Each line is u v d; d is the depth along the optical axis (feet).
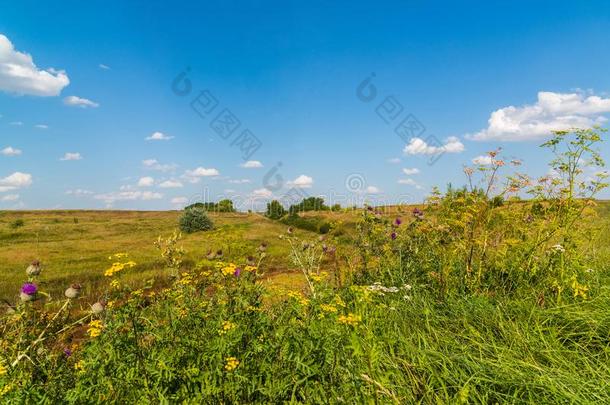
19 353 11.06
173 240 15.17
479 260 19.79
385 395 10.43
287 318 12.78
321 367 10.88
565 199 18.11
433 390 11.02
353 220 23.11
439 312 16.15
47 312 13.74
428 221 21.71
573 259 18.13
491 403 10.64
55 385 9.93
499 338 13.84
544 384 10.34
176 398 9.75
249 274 13.37
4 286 36.76
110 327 10.38
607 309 14.28
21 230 92.94
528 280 17.85
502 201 19.85
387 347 12.99
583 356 11.98
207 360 10.53
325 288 16.58
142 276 37.86
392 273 20.71
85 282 38.50
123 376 9.95
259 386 10.18
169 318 11.66
